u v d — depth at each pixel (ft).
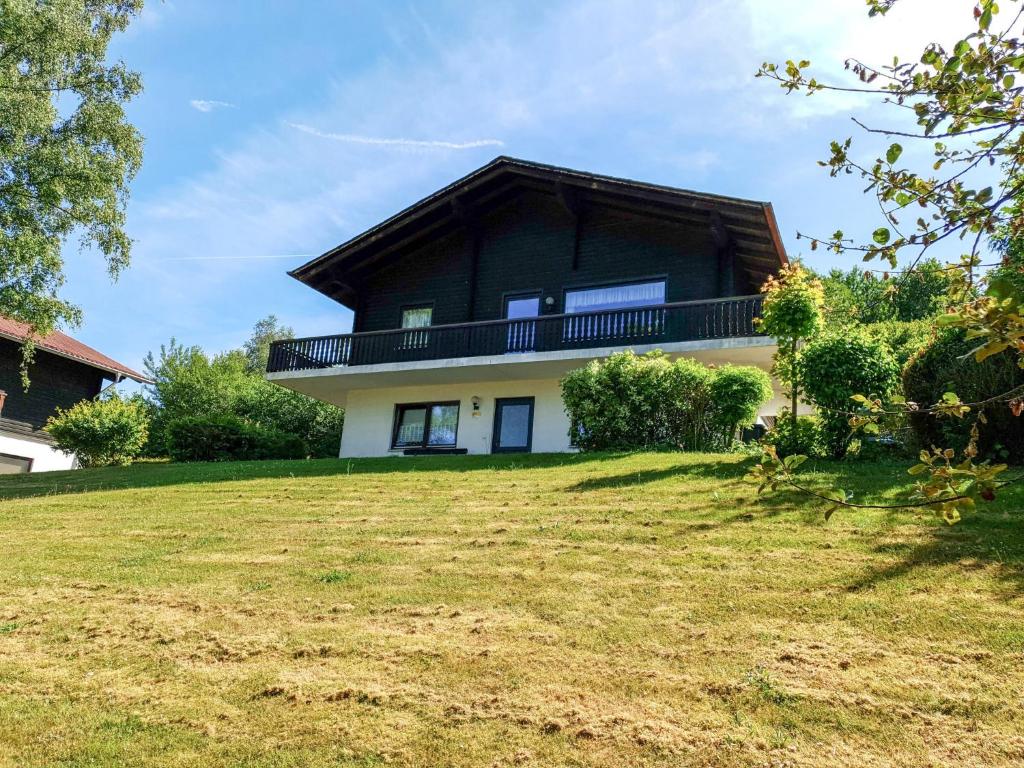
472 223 65.62
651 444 43.04
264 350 201.05
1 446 79.20
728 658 14.39
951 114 9.12
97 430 69.31
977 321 7.15
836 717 12.16
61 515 33.53
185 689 14.57
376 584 20.13
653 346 50.70
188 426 67.97
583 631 16.11
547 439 55.57
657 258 57.26
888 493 24.68
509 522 26.04
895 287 11.07
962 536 19.99
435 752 11.96
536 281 61.93
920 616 15.46
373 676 14.64
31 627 18.31
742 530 22.43
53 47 62.39
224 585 20.86
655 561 20.33
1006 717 11.78
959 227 9.35
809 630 15.30
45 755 12.48
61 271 61.77
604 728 12.34
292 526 27.96
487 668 14.66
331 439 98.37
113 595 20.53
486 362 55.06
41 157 60.95
